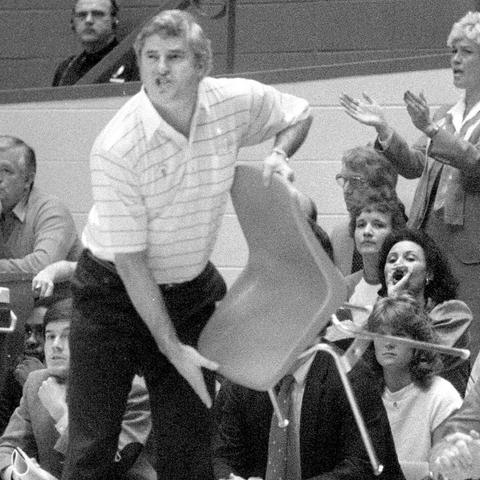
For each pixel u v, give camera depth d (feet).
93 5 61.82
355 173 49.26
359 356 39.60
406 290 45.85
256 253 34.06
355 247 50.60
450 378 44.50
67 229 55.83
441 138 49.26
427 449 41.34
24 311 50.75
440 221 50.88
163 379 33.47
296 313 32.45
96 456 32.81
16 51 64.23
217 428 40.50
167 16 31.35
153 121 31.40
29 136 61.31
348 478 38.04
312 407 38.91
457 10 56.95
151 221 32.07
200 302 33.53
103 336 32.78
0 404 49.01
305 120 33.76
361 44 57.77
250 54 57.77
